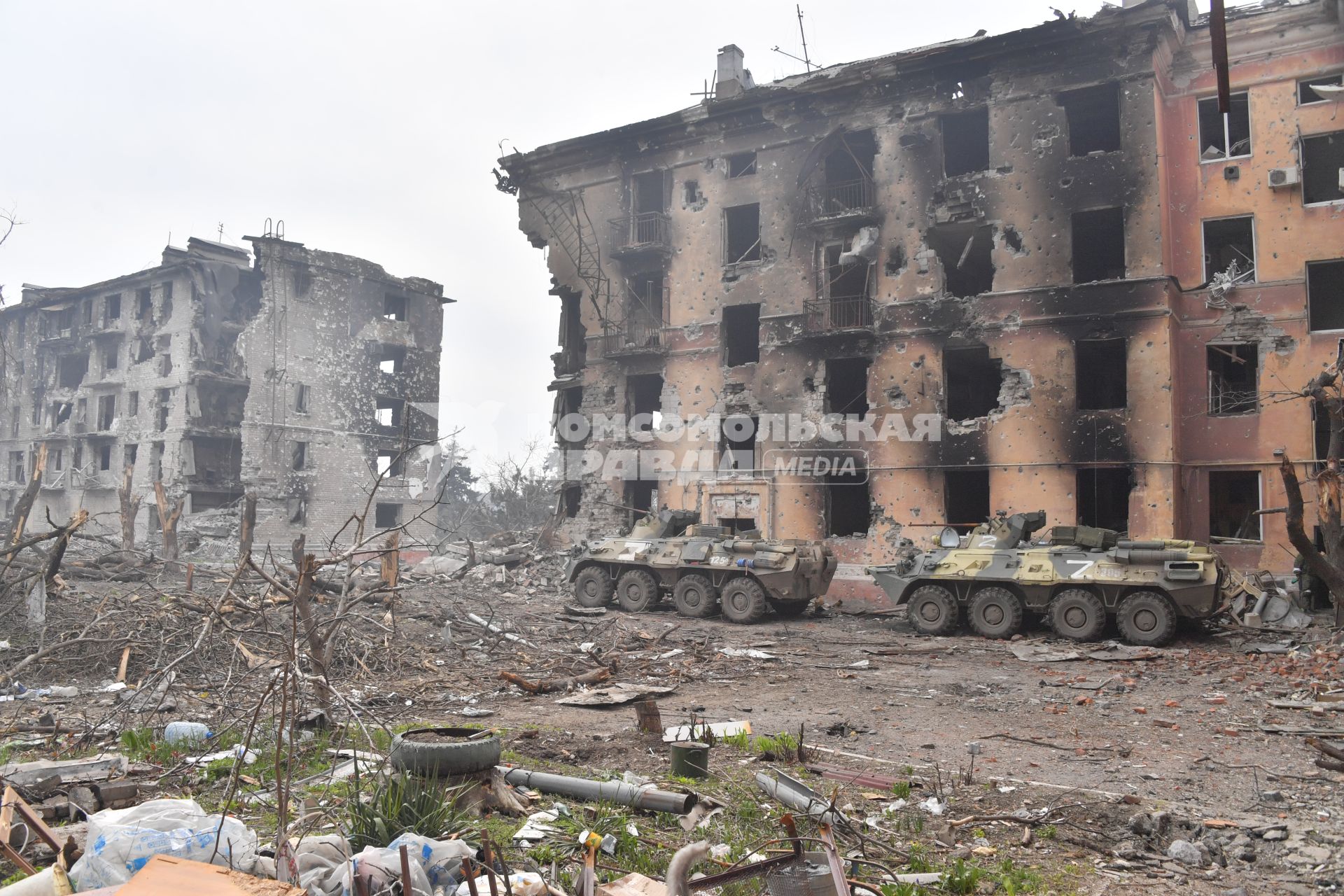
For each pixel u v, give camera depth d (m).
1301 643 14.20
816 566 19.39
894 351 22.98
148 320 40.25
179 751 7.35
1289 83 20.25
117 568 19.52
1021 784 7.02
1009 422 21.41
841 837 5.61
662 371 26.61
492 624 15.60
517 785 6.47
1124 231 21.19
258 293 40.41
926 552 19.34
